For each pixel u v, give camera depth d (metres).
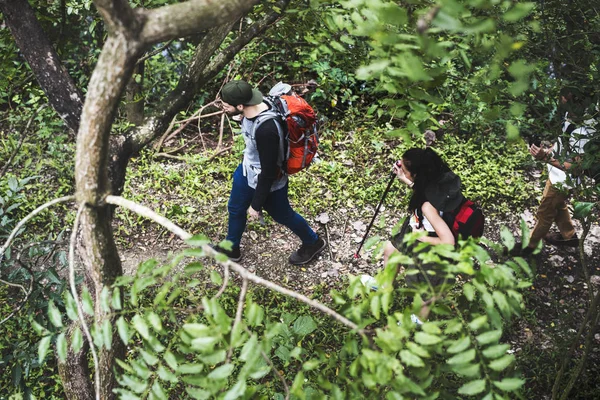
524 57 2.99
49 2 4.00
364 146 6.34
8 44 3.44
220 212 5.53
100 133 1.83
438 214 3.57
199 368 1.72
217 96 6.29
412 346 1.69
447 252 1.82
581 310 4.69
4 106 6.39
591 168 3.11
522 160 5.98
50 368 4.16
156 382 1.80
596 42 3.38
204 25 1.67
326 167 5.99
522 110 1.91
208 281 4.80
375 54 1.77
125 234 5.27
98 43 5.94
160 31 1.65
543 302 4.75
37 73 2.75
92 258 2.22
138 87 5.93
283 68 7.05
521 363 4.20
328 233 5.39
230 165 6.04
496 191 5.77
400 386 1.69
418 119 2.01
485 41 1.89
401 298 4.35
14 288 4.53
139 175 5.86
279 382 3.91
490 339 1.73
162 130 2.95
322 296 4.78
